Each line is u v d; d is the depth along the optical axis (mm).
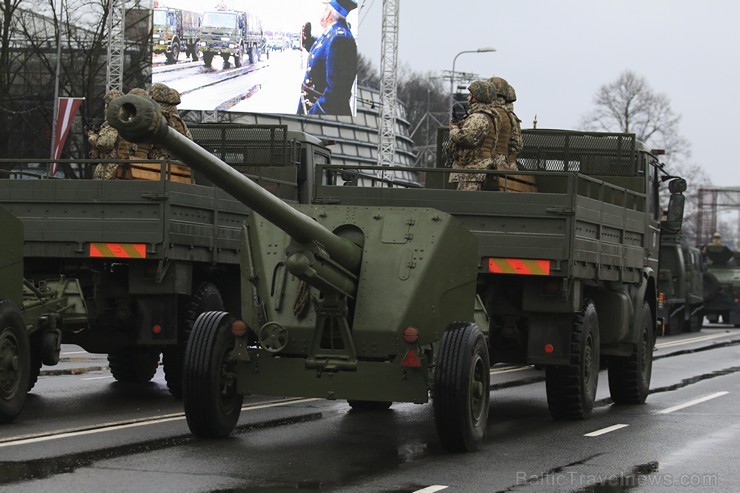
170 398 16953
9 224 13938
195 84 50312
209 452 11945
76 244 15672
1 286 13820
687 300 41500
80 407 15688
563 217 14297
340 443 12836
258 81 50656
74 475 10547
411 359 12141
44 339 15039
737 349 31875
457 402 12008
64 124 43594
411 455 12117
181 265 16078
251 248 13070
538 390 19688
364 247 12734
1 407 13492
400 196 14977
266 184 21047
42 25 54344
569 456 12289
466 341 12172
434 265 12664
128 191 15594
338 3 50750
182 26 50062
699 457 12352
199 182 19078
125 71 52625
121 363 18781
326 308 12438
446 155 19047
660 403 17844
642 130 88500
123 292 16234
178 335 16422
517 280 14875
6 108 53594
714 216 111062
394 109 55750
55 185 15727
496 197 14477
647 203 18750
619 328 16547
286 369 12516
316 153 23531
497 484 10586
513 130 16844
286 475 10758
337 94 50938
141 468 10953
